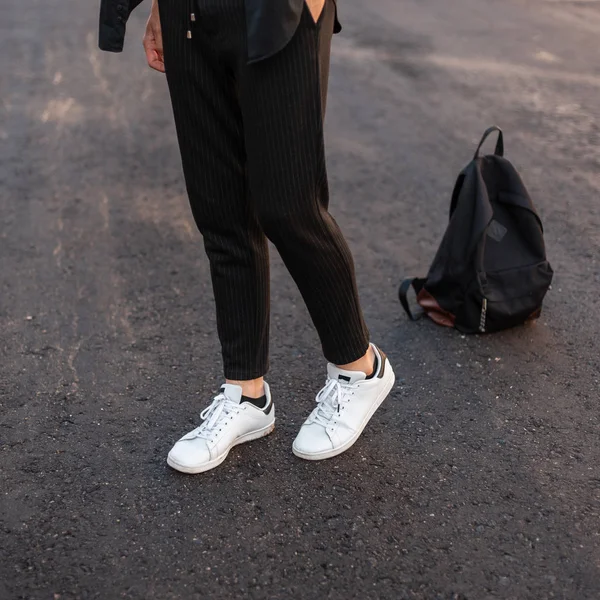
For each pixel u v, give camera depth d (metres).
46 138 4.98
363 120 5.29
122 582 1.86
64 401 2.55
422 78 6.12
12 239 3.71
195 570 1.90
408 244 3.70
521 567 1.90
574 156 4.69
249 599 1.81
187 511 2.08
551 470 2.24
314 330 2.98
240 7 1.75
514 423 2.44
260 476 2.21
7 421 2.45
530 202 2.86
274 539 1.99
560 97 5.71
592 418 2.47
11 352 2.83
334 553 1.94
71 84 6.01
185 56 1.87
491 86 5.94
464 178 2.88
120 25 1.92
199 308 3.14
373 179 4.42
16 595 1.82
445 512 2.08
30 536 2.00
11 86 5.93
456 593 1.83
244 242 2.07
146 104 5.62
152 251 3.62
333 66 6.39
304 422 2.33
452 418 2.46
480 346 2.86
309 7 1.76
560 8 8.42
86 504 2.11
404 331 2.96
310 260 2.00
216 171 1.98
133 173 4.50
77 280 3.35
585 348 2.84
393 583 1.86
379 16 7.96
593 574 1.88
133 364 2.76
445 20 7.84
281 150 1.84
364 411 2.30
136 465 2.26
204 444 2.21
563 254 3.54
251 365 2.23
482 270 2.83
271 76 1.78
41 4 8.52
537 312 2.94
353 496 2.13
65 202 4.12
